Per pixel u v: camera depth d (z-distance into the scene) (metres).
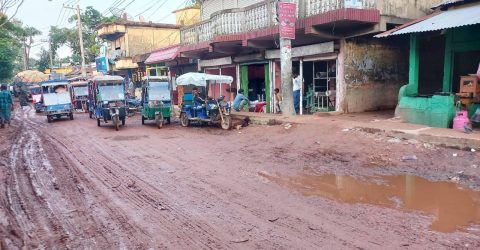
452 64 12.59
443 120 10.10
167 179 7.51
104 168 8.68
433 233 4.60
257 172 7.86
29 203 6.24
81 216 5.56
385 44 15.19
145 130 15.67
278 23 14.62
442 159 7.88
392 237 4.50
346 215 5.29
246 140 11.98
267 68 18.47
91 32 51.22
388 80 15.50
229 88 21.05
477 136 8.40
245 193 6.44
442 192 6.19
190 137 13.22
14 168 9.00
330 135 10.73
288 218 5.22
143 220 5.32
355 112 14.66
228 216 5.37
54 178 7.88
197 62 25.31
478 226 4.80
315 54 15.20
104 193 6.69
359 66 14.60
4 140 14.14
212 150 10.55
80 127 17.64
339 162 8.45
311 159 8.87
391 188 6.51
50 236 4.85
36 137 14.77
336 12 12.20
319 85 15.93
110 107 16.47
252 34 16.08
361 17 12.30
